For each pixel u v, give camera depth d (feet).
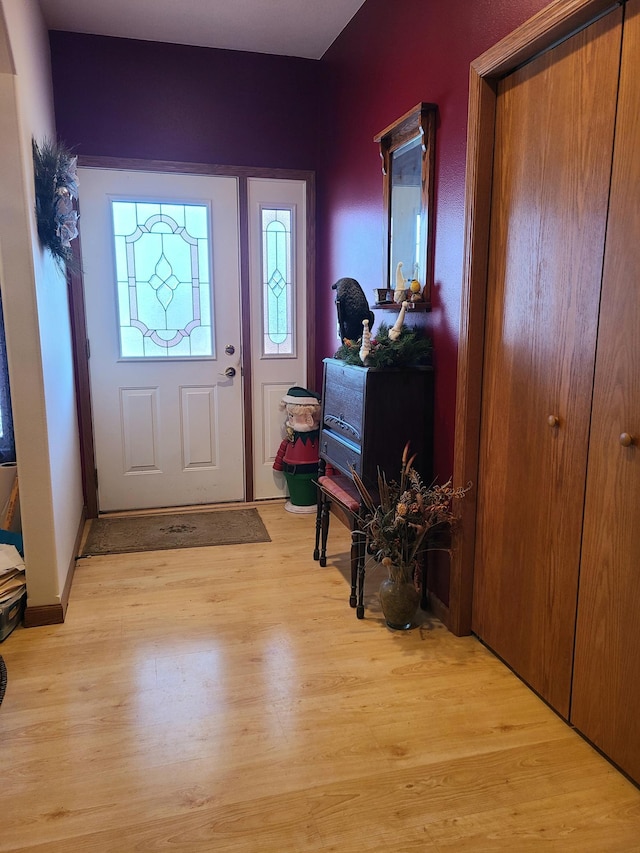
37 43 8.93
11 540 8.82
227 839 4.75
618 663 5.38
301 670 7.01
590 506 5.60
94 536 11.18
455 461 7.56
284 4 9.87
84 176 11.30
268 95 11.98
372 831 4.83
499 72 6.47
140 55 11.20
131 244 11.76
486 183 6.82
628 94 4.93
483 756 5.66
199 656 7.30
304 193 12.51
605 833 4.83
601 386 5.39
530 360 6.36
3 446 10.50
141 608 8.49
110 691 6.61
